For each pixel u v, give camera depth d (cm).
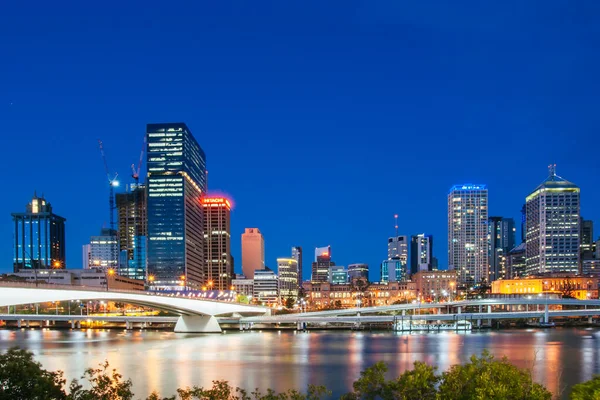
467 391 3812
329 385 10800
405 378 4088
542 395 3703
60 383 4366
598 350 16738
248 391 10138
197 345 19138
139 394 9850
